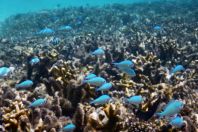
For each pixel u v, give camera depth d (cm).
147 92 887
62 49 1630
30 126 615
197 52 1552
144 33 2133
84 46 1641
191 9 3762
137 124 647
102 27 2928
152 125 668
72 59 1475
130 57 1335
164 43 1501
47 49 1652
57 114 751
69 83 820
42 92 895
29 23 3397
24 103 780
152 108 783
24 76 1096
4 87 927
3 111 667
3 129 602
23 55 1525
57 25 3188
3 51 1720
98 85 816
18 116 615
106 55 1344
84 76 884
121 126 614
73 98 801
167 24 2727
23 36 2798
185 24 2452
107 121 612
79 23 3025
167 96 836
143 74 1102
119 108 627
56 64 1067
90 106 716
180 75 1206
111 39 1870
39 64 1062
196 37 1953
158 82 1100
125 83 1001
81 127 664
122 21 3206
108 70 1161
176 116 677
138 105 787
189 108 784
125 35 2230
